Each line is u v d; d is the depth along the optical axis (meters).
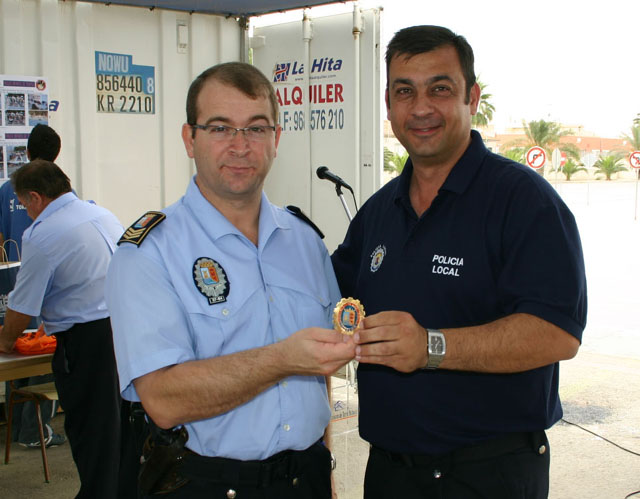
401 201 1.92
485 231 1.75
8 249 4.30
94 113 4.23
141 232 1.61
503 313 1.75
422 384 1.79
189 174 4.59
